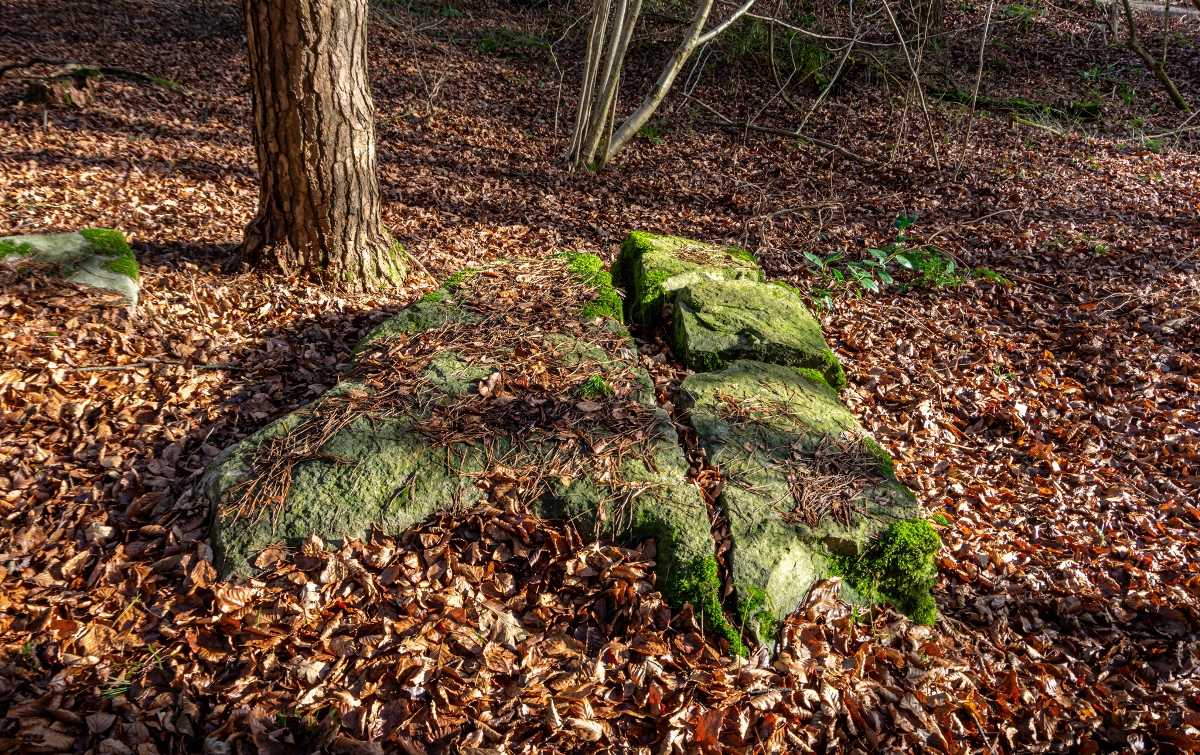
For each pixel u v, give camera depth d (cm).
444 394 354
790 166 1024
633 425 340
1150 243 724
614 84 919
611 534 299
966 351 543
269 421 390
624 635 274
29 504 317
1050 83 1362
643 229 793
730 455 335
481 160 993
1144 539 372
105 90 1087
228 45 1437
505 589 285
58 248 483
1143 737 269
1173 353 530
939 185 926
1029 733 267
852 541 299
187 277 521
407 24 1565
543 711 247
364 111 509
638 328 479
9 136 859
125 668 252
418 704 245
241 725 237
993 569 344
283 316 498
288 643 261
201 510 311
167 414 385
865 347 532
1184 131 1130
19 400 371
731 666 265
